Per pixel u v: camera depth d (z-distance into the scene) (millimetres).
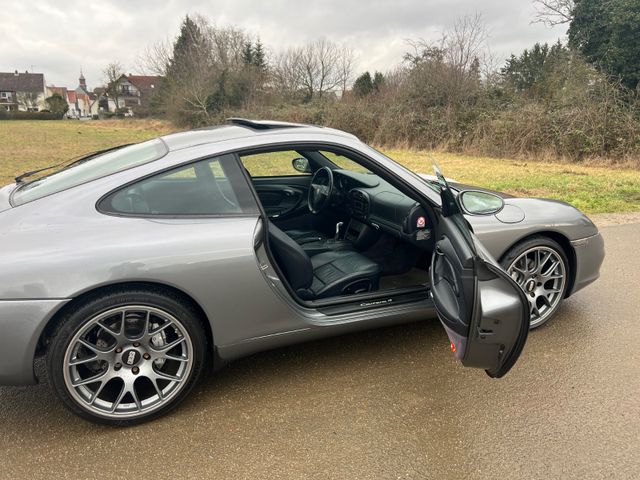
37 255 2080
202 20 38062
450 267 2312
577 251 3164
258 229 2408
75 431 2309
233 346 2463
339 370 2805
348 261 3162
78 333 2125
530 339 3109
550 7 21422
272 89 33531
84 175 2516
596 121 13898
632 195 8180
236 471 2051
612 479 1986
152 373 2330
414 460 2105
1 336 2035
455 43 19734
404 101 20297
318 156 3758
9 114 60688
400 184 2740
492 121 16484
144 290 2209
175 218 2334
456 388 2619
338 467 2066
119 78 72375
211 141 2555
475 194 3049
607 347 3006
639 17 17531
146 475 2035
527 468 2051
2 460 2117
